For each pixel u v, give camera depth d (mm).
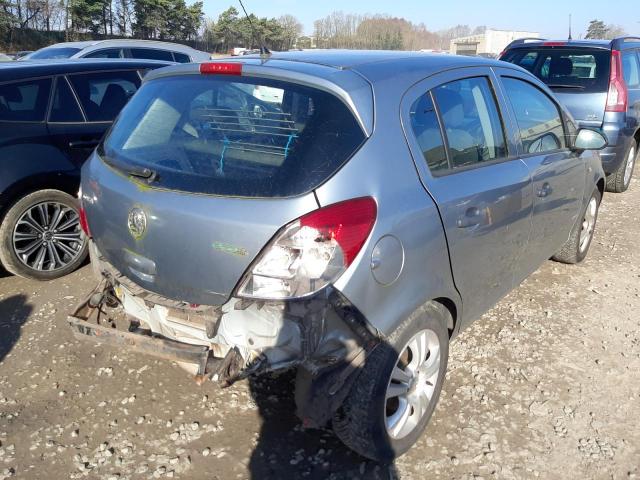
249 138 2494
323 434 3010
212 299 2385
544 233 3957
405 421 2807
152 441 2953
